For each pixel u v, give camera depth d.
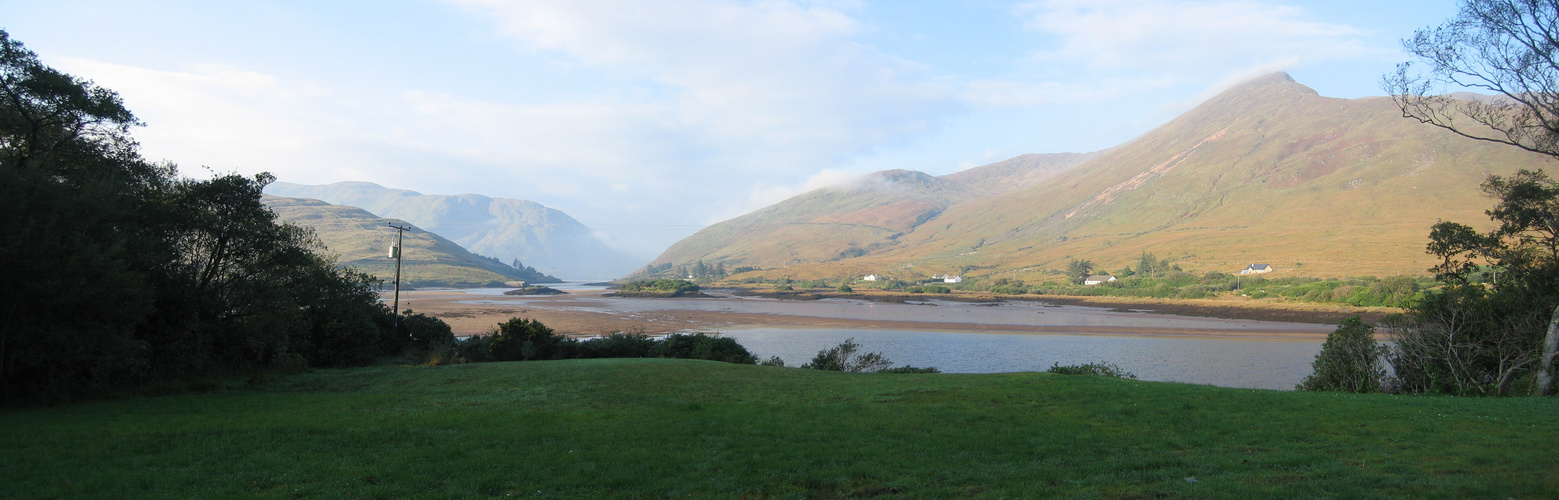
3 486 10.19
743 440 13.65
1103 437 13.82
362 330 37.66
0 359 18.66
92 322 20.67
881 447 12.98
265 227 30.06
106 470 11.14
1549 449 11.88
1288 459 11.44
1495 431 13.75
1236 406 17.44
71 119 24.92
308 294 32.22
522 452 12.49
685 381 24.28
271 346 30.77
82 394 20.53
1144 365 58.34
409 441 13.45
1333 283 139.25
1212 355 64.56
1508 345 26.78
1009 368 56.94
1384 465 10.88
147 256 23.75
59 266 18.53
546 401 19.77
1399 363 29.64
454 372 28.61
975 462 11.81
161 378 24.52
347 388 23.61
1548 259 29.16
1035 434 14.28
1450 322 27.92
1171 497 9.39
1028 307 147.00
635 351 44.28
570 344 43.28
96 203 20.66
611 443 13.34
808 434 14.30
